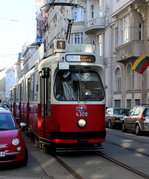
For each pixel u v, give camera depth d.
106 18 35.50
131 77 29.58
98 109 10.83
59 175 7.96
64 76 10.84
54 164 9.38
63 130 10.47
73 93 10.75
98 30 37.22
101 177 7.70
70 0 46.41
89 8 39.75
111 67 34.75
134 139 16.16
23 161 8.96
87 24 38.28
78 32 42.97
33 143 14.17
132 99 28.97
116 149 12.33
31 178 7.64
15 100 25.78
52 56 11.22
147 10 26.42
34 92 13.67
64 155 10.90
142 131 18.59
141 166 8.98
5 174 8.07
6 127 9.62
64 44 11.24
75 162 9.64
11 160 8.59
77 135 10.48
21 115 19.98
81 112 10.62
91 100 10.82
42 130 11.73
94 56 11.07
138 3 26.47
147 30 26.17
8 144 8.62
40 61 12.73
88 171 8.36
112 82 34.38
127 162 9.59
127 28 29.81
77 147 10.80
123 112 24.70
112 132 20.80
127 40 29.94
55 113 10.59
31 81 14.87
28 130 16.41
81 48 11.45
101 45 37.25
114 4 31.28
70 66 10.86
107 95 34.97
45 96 11.46
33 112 13.86
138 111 19.33
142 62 24.50
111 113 25.00
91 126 10.66
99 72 11.15
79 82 10.88
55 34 57.56
